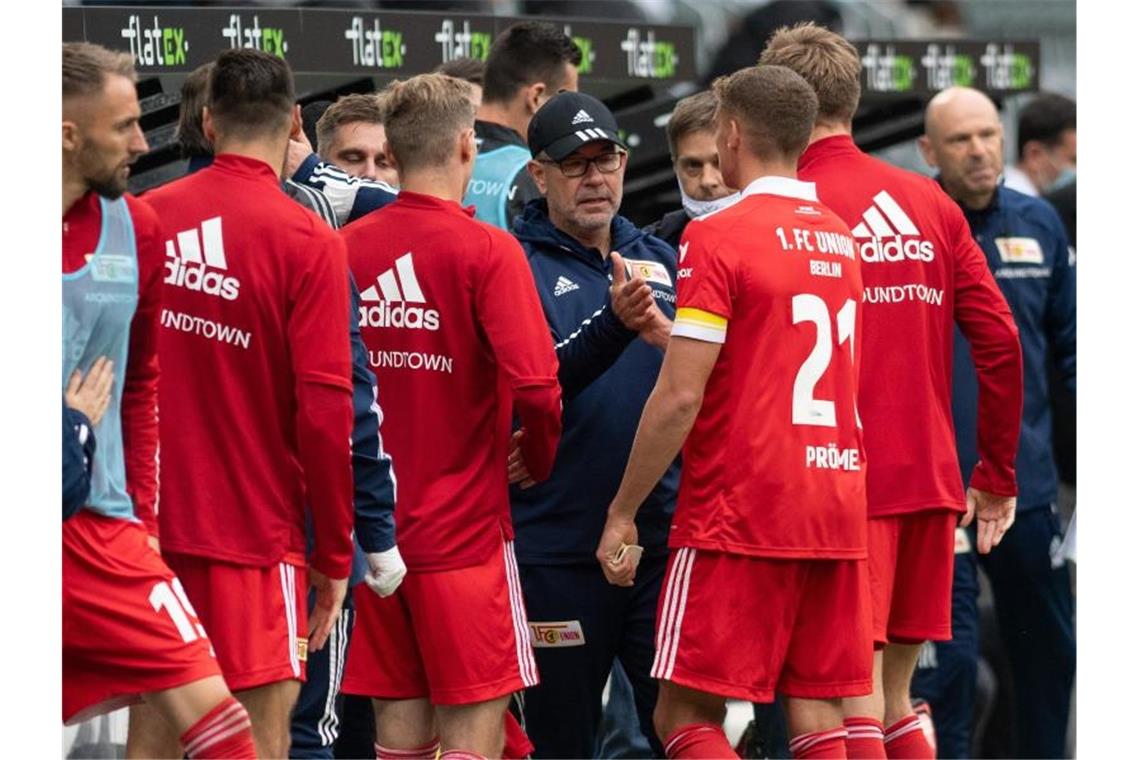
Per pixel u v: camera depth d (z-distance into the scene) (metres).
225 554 17.22
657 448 18.23
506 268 19.00
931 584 20.42
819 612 18.67
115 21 22.86
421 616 19.20
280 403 17.41
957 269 20.42
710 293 18.02
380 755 19.94
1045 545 26.47
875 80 28.08
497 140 23.34
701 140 22.12
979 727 27.70
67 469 15.49
